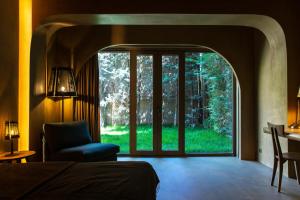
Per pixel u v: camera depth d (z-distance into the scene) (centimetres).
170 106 619
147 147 617
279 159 385
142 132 618
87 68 575
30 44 423
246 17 434
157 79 616
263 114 540
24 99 425
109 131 617
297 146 438
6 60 371
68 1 415
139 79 618
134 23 470
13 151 371
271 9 428
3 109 364
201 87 626
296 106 440
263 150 544
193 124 624
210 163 545
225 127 625
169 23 471
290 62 438
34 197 161
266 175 460
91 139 530
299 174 436
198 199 349
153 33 569
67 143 456
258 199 350
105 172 219
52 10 416
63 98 559
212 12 416
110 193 169
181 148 616
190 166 519
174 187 396
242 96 586
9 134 347
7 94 375
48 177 202
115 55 618
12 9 388
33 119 445
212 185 406
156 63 616
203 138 624
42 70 478
